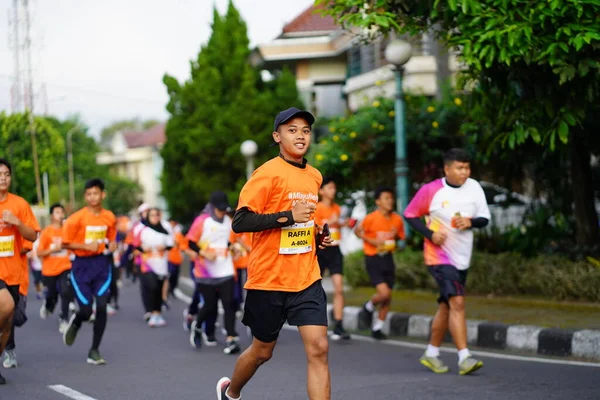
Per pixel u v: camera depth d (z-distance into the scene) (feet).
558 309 35.70
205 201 107.65
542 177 43.93
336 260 36.01
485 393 22.98
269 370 28.30
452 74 68.13
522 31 27.91
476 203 26.40
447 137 50.88
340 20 30.53
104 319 30.58
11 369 29.55
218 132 100.22
